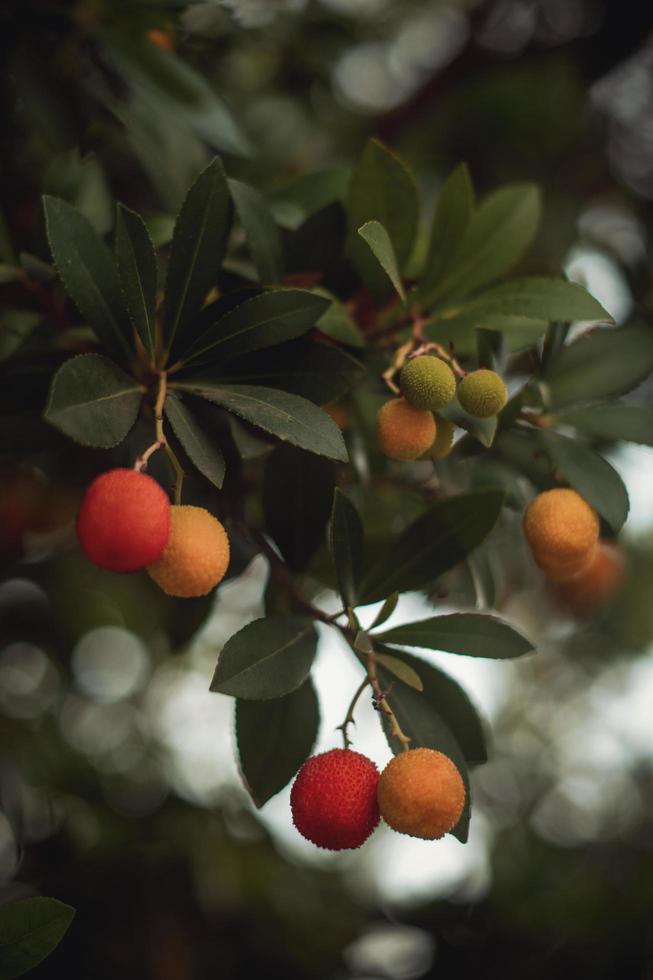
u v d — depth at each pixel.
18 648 0.78
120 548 0.48
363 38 0.90
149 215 0.60
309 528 0.57
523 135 0.96
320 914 0.87
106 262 0.52
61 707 0.83
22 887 0.76
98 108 0.64
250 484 0.62
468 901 0.90
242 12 0.73
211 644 0.95
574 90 0.94
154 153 0.63
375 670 0.53
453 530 0.55
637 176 0.95
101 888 0.78
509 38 0.94
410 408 0.53
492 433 0.53
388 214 0.57
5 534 0.65
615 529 0.56
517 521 0.74
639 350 0.59
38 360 0.56
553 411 0.58
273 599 0.57
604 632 1.02
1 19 0.63
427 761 0.51
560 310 0.56
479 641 0.54
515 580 0.83
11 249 0.58
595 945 0.87
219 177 0.52
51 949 0.50
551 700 1.10
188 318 0.53
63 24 0.64
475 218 0.58
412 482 0.63
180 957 0.79
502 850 0.94
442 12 0.99
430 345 0.54
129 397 0.50
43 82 0.63
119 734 0.91
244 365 0.53
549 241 0.87
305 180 0.63
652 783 1.03
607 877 0.92
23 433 0.57
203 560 0.50
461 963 0.86
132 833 0.82
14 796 0.77
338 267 0.58
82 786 0.83
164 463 0.58
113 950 0.77
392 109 0.92
